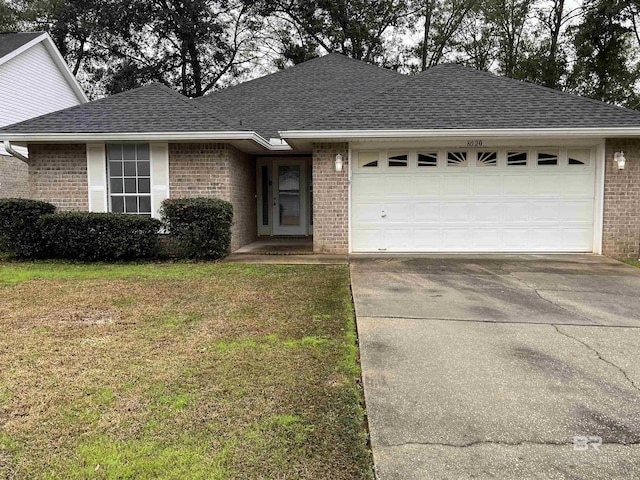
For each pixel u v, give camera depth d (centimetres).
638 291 639
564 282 694
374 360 392
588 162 945
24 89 1580
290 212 1362
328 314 529
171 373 363
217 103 1330
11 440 269
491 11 2412
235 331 467
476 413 304
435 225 973
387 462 252
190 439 271
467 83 1039
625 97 2308
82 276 751
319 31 2505
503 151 952
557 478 238
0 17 2394
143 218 900
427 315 523
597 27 2206
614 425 288
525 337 450
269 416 298
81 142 959
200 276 747
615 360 392
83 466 246
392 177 970
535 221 959
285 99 1334
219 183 978
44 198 991
